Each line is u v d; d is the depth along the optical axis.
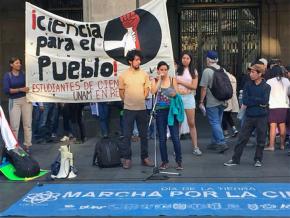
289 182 7.43
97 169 8.42
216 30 16.55
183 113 8.05
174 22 16.56
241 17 16.41
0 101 14.99
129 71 8.23
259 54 16.38
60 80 9.03
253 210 6.15
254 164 8.48
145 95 8.29
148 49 8.85
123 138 8.46
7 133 8.11
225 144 9.52
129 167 8.41
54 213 6.18
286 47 16.02
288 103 9.74
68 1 16.56
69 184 7.50
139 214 6.05
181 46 16.67
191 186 7.24
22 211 6.27
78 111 10.77
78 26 8.96
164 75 8.02
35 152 10.06
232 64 16.58
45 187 7.37
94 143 10.87
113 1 11.27
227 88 9.20
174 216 5.96
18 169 7.91
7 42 16.39
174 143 8.14
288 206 6.30
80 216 6.04
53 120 11.30
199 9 16.55
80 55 9.00
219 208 6.23
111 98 9.05
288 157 9.12
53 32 8.96
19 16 16.33
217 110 9.45
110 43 8.95
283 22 15.99
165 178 7.68
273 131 9.68
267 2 15.96
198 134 11.98
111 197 6.78
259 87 8.22
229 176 7.80
